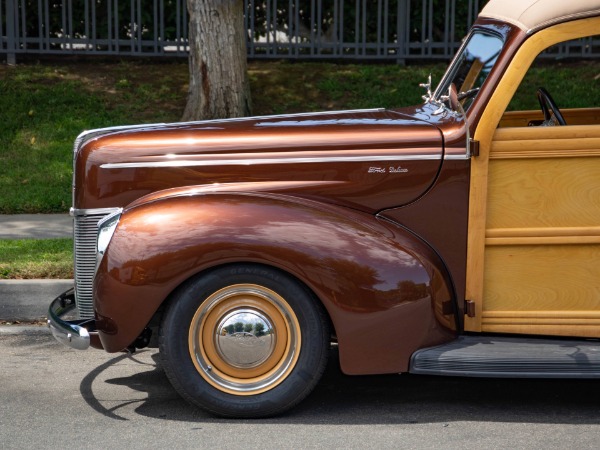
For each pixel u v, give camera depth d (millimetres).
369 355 5367
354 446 5059
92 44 15172
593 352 5359
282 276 5363
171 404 5812
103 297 5406
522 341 5492
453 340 5492
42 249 8820
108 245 5434
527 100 7590
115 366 6680
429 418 5543
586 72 11586
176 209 5410
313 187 5582
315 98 14117
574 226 5461
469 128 5430
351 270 5301
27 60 15352
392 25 15898
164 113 13648
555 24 5391
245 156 5652
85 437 5223
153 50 15633
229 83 12844
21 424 5453
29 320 7730
